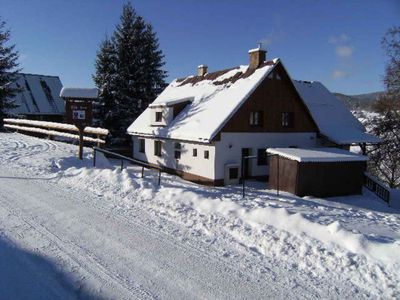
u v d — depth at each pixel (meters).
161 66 41.59
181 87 32.38
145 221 9.77
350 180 21.81
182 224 9.67
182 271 7.14
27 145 22.31
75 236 8.57
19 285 6.32
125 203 11.34
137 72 38.97
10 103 39.06
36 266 7.01
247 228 9.32
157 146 28.41
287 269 7.41
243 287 6.66
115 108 38.44
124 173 14.46
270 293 6.50
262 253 8.12
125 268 7.16
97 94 17.92
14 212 9.98
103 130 22.98
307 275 7.20
